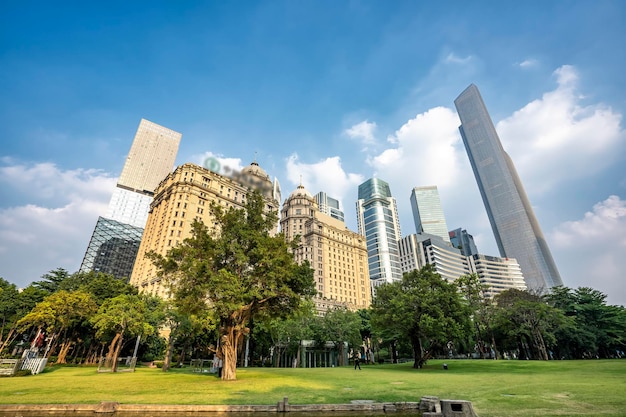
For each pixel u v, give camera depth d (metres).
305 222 143.38
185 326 40.31
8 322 50.03
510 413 11.41
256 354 65.12
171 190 97.12
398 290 41.56
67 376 27.62
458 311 37.94
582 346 53.03
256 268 26.44
